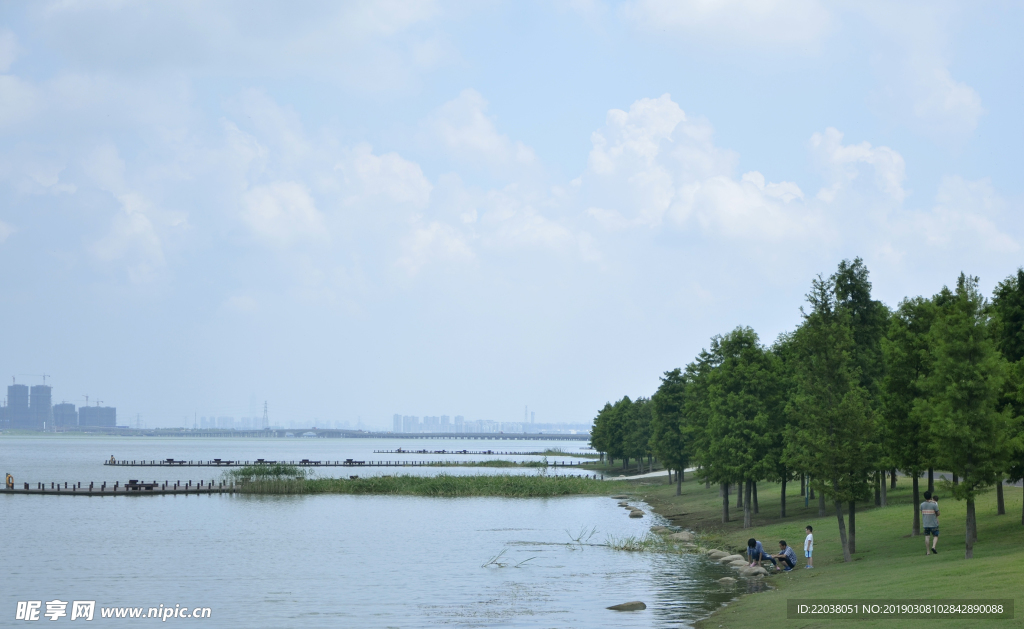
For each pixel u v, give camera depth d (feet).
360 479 367.66
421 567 156.25
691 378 244.63
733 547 169.78
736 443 197.57
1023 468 135.33
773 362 204.54
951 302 161.17
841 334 134.21
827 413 129.49
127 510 279.08
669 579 134.72
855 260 203.72
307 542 196.24
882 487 191.01
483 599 121.70
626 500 325.83
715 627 93.35
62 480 452.35
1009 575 91.50
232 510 280.51
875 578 105.70
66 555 174.29
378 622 106.42
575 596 122.11
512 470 603.26
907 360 139.54
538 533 213.66
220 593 130.21
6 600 125.90
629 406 530.27
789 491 264.31
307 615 112.16
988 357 114.52
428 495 345.51
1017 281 155.53
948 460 112.37
